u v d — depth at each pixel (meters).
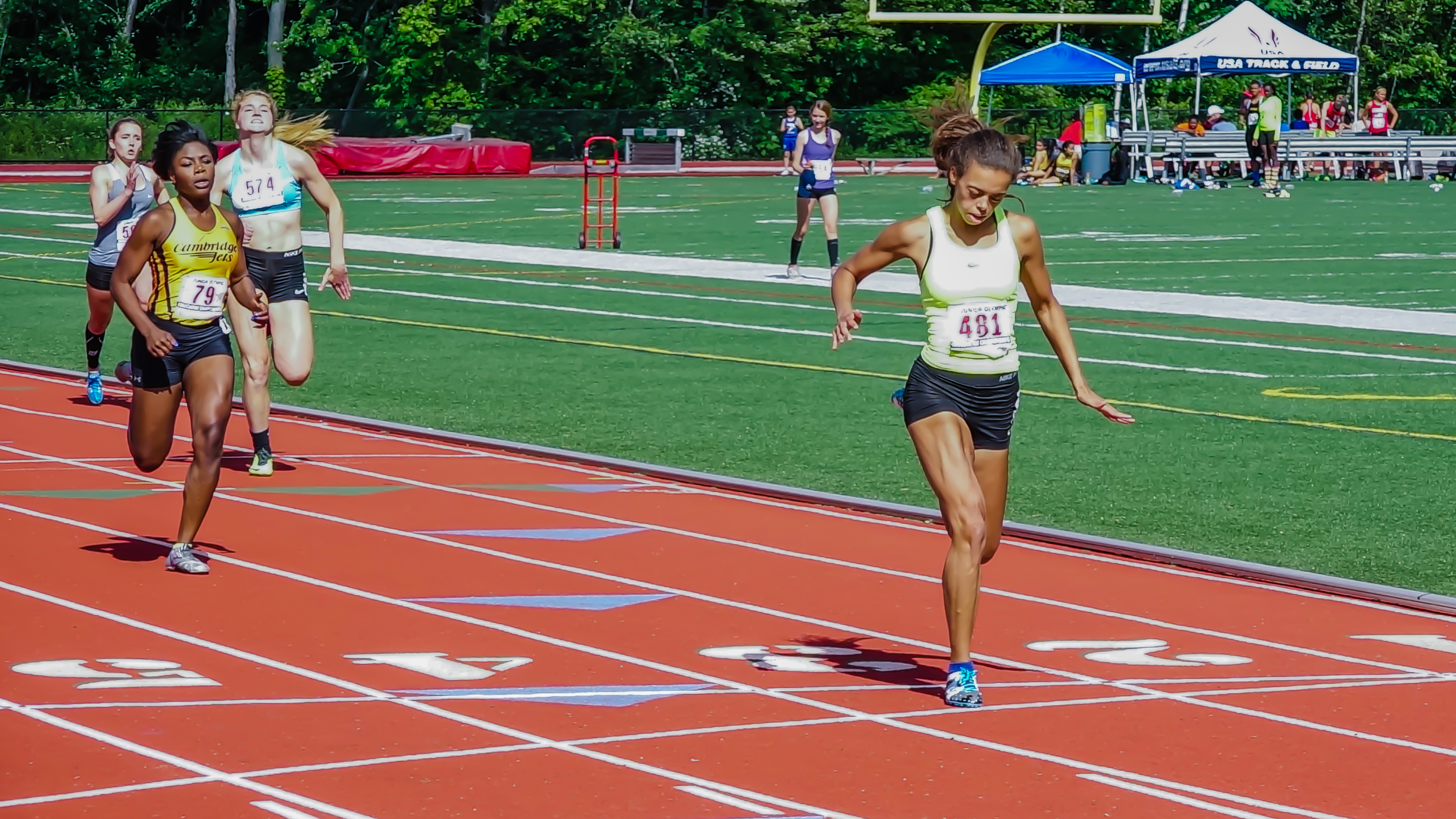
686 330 23.02
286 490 13.24
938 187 60.06
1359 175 63.31
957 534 8.23
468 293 27.34
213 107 77.00
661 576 10.80
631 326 23.38
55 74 80.69
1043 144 60.34
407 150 65.75
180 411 16.88
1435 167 62.47
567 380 18.97
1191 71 58.91
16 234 38.34
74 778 6.94
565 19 77.81
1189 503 13.30
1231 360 20.61
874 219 44.44
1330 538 12.22
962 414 8.40
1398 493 13.69
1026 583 10.91
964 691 8.21
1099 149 60.56
